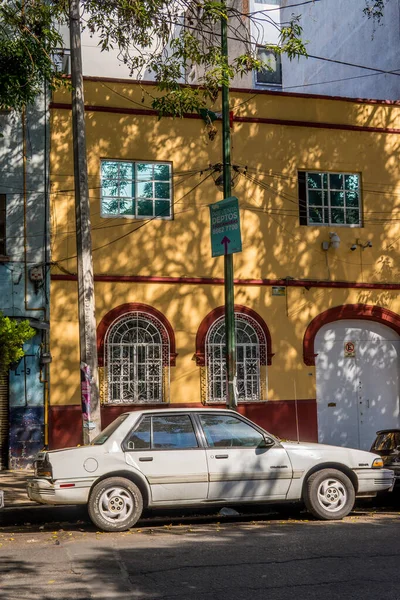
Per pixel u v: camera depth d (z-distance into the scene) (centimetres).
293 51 1433
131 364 1680
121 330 1677
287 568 701
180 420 985
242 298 1752
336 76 2628
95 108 1694
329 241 1830
